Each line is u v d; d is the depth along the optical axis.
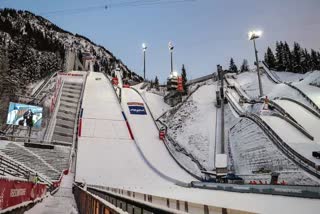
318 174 39.16
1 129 70.94
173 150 70.94
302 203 19.12
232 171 55.38
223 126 77.75
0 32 155.75
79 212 17.16
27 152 56.34
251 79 116.88
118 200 8.31
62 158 58.47
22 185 13.52
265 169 48.34
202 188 44.41
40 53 153.88
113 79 121.19
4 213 9.96
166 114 97.12
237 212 4.17
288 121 60.75
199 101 96.69
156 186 48.66
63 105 87.88
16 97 89.75
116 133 73.81
